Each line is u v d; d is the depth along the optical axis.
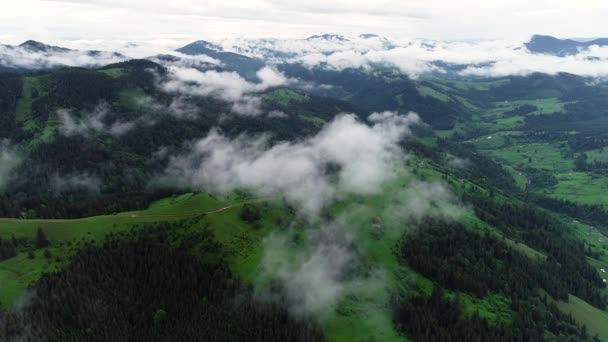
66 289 182.38
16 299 176.00
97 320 175.75
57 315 171.75
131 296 191.62
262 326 188.25
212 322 185.88
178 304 191.62
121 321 178.00
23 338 158.50
